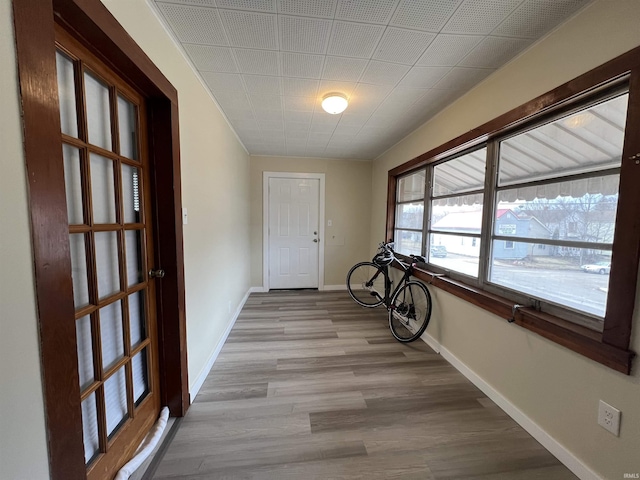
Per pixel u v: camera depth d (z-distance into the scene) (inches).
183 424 60.7
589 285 50.9
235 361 88.7
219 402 68.4
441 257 102.1
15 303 24.6
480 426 61.2
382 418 63.3
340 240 180.2
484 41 58.8
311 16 52.6
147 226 56.6
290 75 74.1
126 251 50.8
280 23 54.5
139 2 46.1
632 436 41.3
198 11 51.3
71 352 30.7
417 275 108.6
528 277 64.4
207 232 82.8
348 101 89.1
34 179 26.0
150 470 49.2
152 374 58.8
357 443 56.1
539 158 61.2
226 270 107.4
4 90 23.3
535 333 57.7
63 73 36.6
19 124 24.5
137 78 47.9
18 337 24.9
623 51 42.1
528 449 55.1
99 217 43.9
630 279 41.0
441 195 101.8
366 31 56.6
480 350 75.0
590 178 50.5
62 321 29.4
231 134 115.0
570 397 50.6
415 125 111.3
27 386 25.9
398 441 56.7
